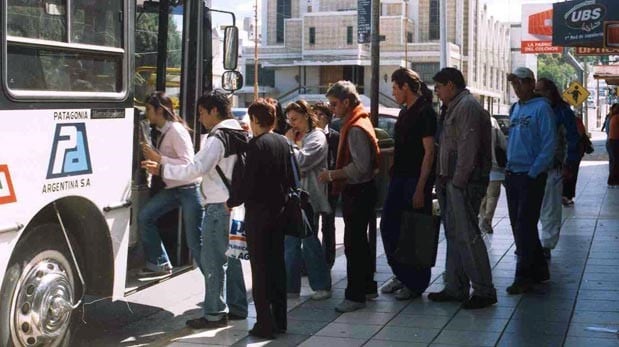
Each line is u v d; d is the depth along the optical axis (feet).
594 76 101.35
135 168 24.14
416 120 24.82
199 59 26.48
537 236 27.07
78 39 19.40
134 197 24.13
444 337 21.70
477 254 24.43
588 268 30.37
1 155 16.87
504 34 277.85
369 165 24.06
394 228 25.67
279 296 22.09
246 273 31.68
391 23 219.41
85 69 19.61
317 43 220.84
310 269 26.17
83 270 20.68
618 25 37.22
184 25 26.02
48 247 19.07
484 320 23.29
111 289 20.90
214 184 22.09
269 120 21.34
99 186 20.03
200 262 24.06
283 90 230.27
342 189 24.50
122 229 21.09
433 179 25.32
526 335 21.72
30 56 17.78
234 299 23.71
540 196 26.21
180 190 23.98
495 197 38.99
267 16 241.35
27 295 18.42
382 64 220.43
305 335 22.16
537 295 26.14
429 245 24.81
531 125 25.89
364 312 24.47
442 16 73.05
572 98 97.04
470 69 226.79
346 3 229.86
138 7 25.23
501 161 37.52
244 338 21.90
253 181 21.06
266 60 228.84
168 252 25.77
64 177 18.75
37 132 17.89
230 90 29.58
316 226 26.18
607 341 21.07
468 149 23.62
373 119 30.09
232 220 21.84
